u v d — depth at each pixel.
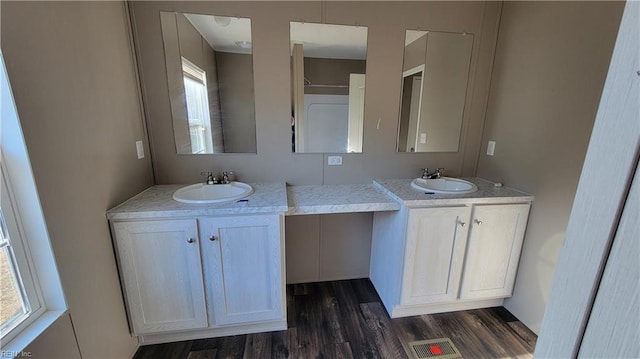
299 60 1.94
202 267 1.58
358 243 2.35
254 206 1.54
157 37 1.76
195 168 1.99
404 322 1.91
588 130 1.46
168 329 1.64
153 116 1.86
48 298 1.11
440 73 2.11
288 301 2.12
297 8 1.86
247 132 2.00
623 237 0.38
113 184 1.49
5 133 0.96
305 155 2.10
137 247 1.50
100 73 1.41
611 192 0.40
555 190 1.65
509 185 1.99
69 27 1.20
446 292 1.89
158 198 1.66
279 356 1.64
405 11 1.97
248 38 1.86
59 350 1.11
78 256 1.22
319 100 2.02
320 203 1.75
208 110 1.92
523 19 1.85
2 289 0.96
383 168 2.22
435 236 1.77
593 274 0.43
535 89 1.76
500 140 2.06
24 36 1.00
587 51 1.45
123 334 1.55
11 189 0.99
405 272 1.81
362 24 1.95
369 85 2.05
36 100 1.04
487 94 2.18
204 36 1.81
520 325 1.89
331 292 2.24
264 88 1.95
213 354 1.64
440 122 2.20
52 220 1.09
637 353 0.37
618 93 0.39
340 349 1.69
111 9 1.51
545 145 1.70
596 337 0.43
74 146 1.22
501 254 1.86
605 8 1.37
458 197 1.76
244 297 1.67
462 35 2.06
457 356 1.65
